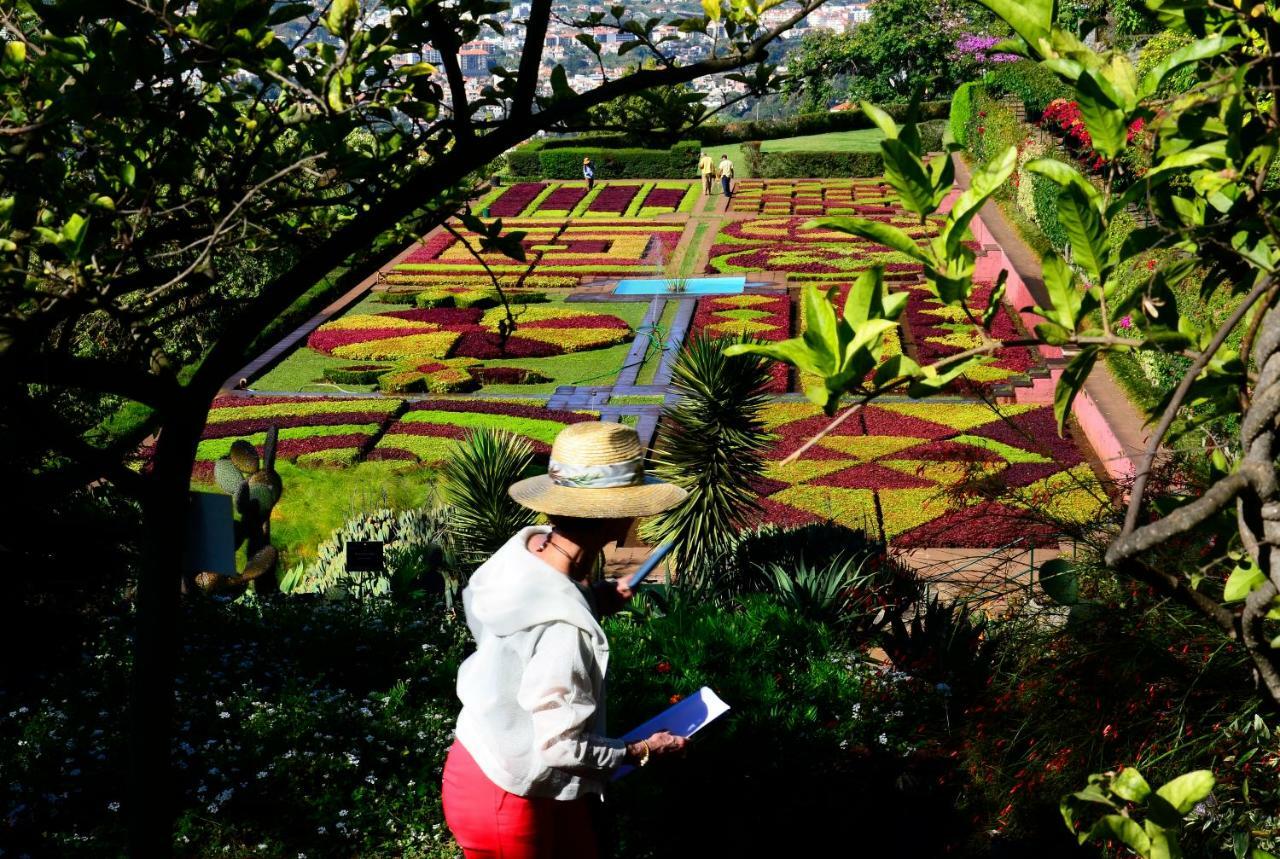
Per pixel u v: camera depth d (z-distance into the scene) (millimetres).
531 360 21844
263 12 3172
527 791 2869
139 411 12969
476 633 3012
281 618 7348
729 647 6129
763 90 3945
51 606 7035
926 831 4453
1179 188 2201
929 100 42719
